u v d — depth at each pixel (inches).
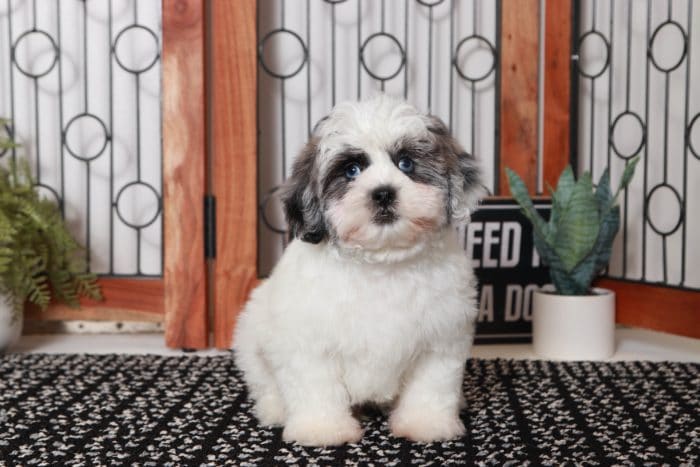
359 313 57.0
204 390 74.3
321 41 103.5
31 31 100.6
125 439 60.1
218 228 93.7
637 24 100.8
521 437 60.1
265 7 102.4
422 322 57.6
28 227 92.2
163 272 97.2
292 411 60.2
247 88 92.4
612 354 90.7
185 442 59.4
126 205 104.7
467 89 105.7
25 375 79.6
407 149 56.1
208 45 100.3
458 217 58.4
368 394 60.5
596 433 60.8
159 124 103.6
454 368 60.5
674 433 60.6
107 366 83.5
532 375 79.2
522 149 98.7
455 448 57.7
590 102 106.3
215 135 92.9
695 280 96.3
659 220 100.2
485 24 105.3
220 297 94.5
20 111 103.0
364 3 103.3
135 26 100.0
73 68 102.7
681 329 90.7
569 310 87.9
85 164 104.0
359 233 54.5
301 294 57.6
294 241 62.7
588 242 87.0
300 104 104.1
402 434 60.0
